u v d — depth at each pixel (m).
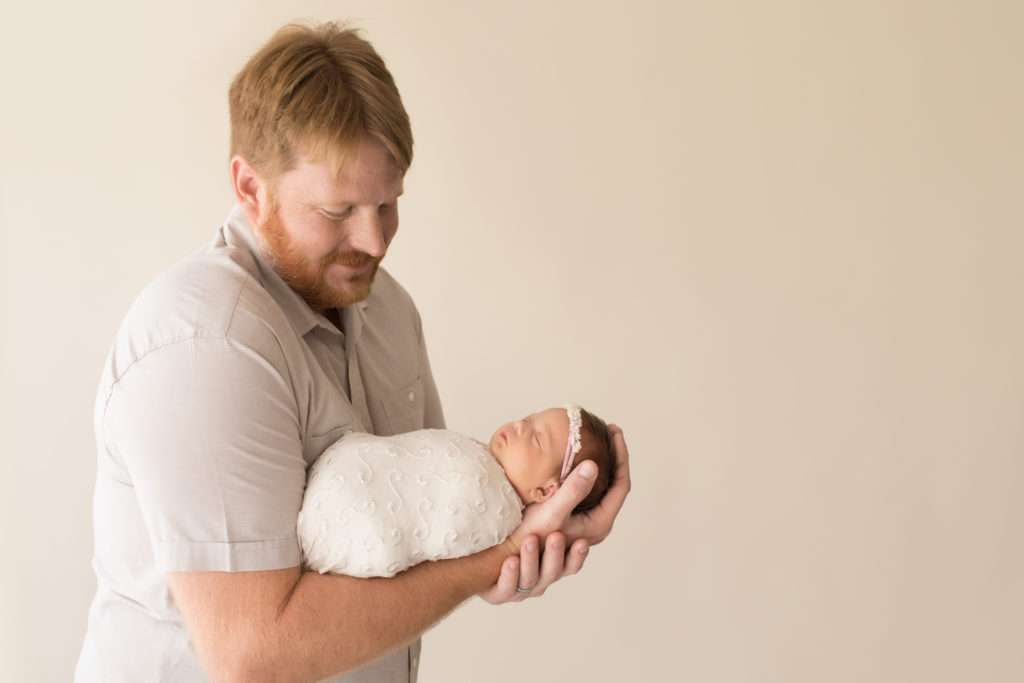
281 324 1.25
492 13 2.39
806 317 2.50
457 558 1.30
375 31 2.39
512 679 2.63
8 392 2.44
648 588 2.61
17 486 2.46
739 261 2.48
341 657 1.15
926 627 2.59
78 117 2.36
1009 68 2.40
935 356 2.50
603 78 2.42
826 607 2.60
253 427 1.15
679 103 2.43
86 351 2.42
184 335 1.15
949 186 2.45
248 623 1.12
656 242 2.48
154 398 1.14
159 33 2.34
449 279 2.49
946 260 2.47
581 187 2.46
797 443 2.55
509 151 2.44
